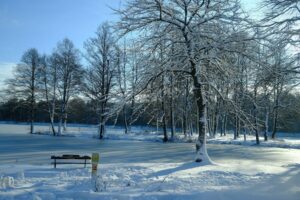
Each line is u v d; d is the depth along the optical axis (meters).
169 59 18.23
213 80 18.91
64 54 59.22
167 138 47.31
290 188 11.23
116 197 9.48
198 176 14.02
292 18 17.55
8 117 93.19
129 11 18.47
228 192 10.45
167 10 18.48
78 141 44.19
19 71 61.00
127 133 56.88
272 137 53.34
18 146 35.25
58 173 15.19
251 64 18.52
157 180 12.85
